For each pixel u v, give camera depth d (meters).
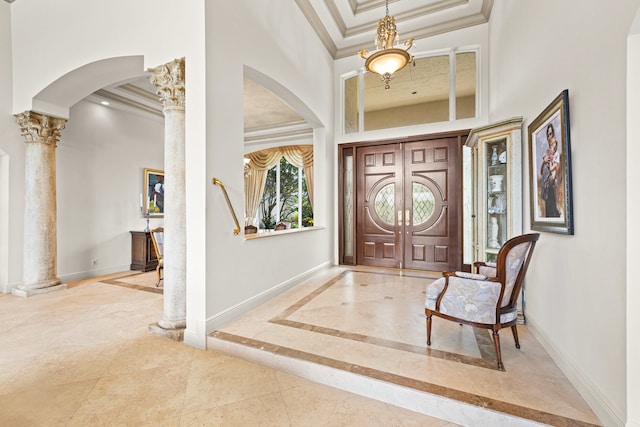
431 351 2.19
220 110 2.66
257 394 1.86
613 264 1.46
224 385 1.95
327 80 5.23
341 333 2.50
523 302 2.75
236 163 2.87
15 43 3.93
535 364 2.02
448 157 4.88
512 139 2.80
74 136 4.80
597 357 1.57
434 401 1.68
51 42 3.51
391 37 3.03
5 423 1.58
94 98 4.95
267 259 3.42
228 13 2.77
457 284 2.15
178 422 1.61
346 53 5.36
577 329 1.79
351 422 1.63
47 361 2.22
